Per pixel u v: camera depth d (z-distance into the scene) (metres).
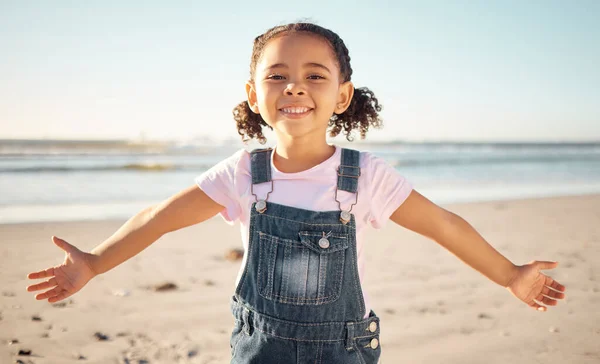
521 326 3.41
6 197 10.95
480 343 3.13
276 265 1.80
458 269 4.96
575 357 2.92
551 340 3.17
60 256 5.47
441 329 3.36
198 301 3.94
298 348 1.76
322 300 1.78
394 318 3.58
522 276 2.03
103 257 1.93
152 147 31.83
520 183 15.90
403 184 1.95
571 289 4.24
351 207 1.87
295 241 1.80
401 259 5.38
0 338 3.14
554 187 14.81
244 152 2.01
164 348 3.06
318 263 1.79
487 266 2.03
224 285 4.38
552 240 6.50
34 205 9.91
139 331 3.32
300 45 1.85
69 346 3.05
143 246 1.96
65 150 28.31
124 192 12.05
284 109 1.83
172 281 4.46
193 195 1.98
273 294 1.79
